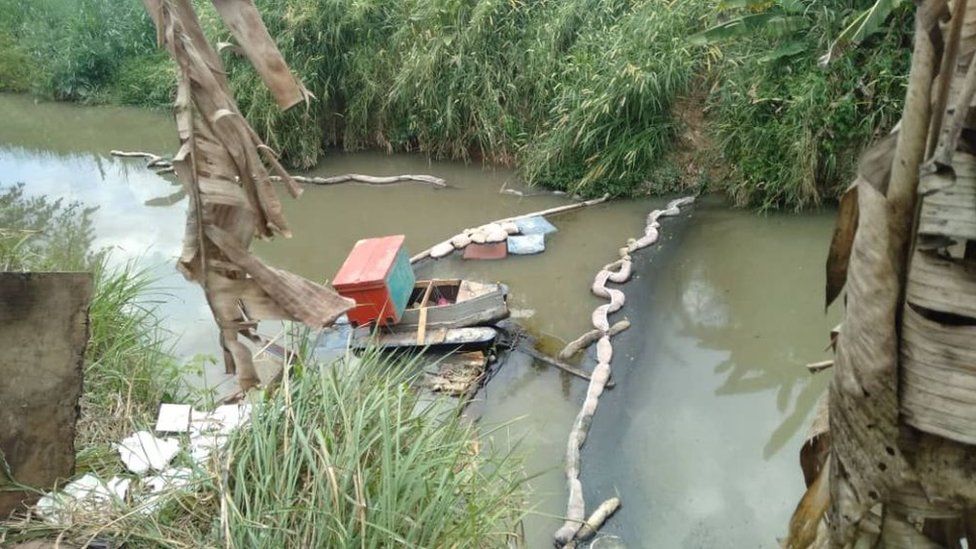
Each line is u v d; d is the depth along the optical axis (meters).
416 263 6.86
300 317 2.36
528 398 4.87
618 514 3.90
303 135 9.55
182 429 3.04
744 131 7.55
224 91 2.27
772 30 7.22
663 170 8.05
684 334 5.50
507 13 9.27
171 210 8.19
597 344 5.34
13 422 2.31
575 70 8.40
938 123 1.31
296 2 9.58
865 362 1.46
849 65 7.00
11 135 11.39
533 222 7.44
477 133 9.23
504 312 5.30
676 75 7.96
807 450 1.96
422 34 9.41
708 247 6.79
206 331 5.36
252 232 2.34
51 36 13.62
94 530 2.27
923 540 1.57
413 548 2.13
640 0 8.61
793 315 5.68
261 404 2.65
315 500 2.31
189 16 2.21
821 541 1.83
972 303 1.34
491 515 2.62
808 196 7.28
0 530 2.25
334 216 8.20
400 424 2.61
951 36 1.25
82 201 8.52
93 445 2.90
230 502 2.23
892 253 1.40
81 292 2.32
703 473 4.16
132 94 12.70
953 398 1.39
